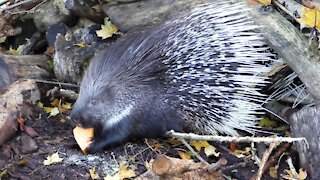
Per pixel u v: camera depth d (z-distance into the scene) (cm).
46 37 296
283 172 246
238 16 259
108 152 252
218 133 262
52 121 263
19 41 311
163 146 255
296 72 255
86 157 248
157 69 255
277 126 266
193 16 260
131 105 254
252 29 260
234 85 256
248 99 259
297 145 248
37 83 280
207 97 256
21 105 256
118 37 280
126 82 254
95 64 258
